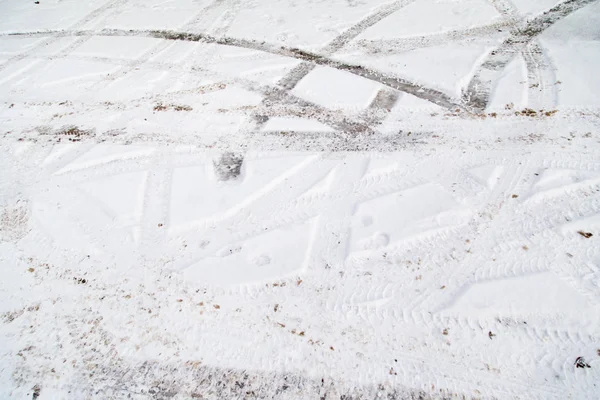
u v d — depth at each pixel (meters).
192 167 2.90
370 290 2.06
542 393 1.65
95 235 2.51
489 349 1.79
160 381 1.85
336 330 1.93
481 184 2.46
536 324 1.84
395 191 2.51
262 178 2.74
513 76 3.19
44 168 3.06
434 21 4.05
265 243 2.34
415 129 2.92
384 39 3.91
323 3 4.68
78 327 2.08
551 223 2.19
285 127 3.12
